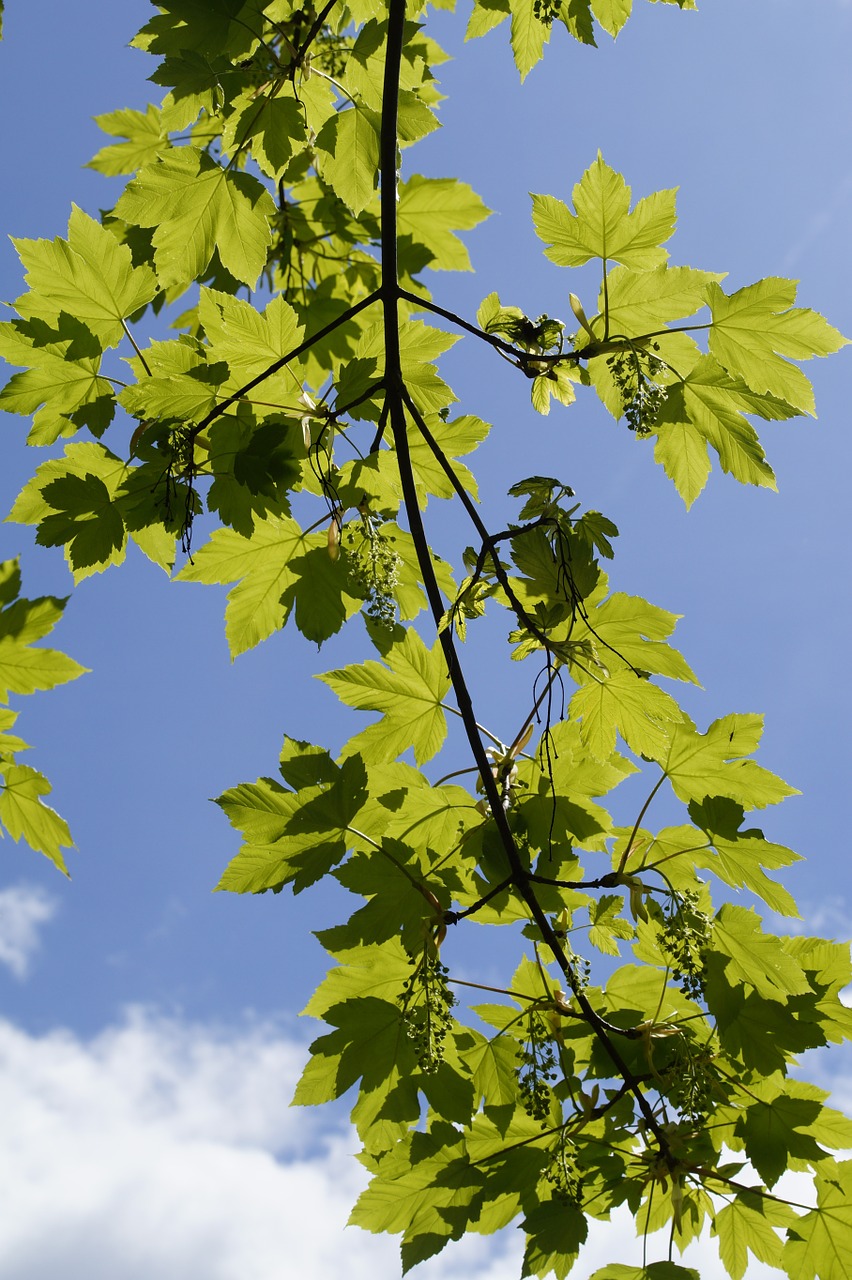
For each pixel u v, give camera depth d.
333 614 3.32
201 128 4.65
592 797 3.09
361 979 2.96
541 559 2.92
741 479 3.22
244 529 3.12
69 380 3.19
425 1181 3.13
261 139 3.31
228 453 3.12
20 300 3.15
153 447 3.04
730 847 2.98
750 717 3.09
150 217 3.20
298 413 3.17
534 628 2.89
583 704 3.15
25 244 3.12
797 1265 3.04
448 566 3.43
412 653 3.18
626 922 3.20
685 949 2.82
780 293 3.01
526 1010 3.07
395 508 3.41
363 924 2.83
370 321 4.69
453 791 3.08
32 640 2.51
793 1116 2.93
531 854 3.08
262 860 2.92
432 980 2.76
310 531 3.29
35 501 3.23
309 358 4.68
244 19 3.20
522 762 3.16
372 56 3.36
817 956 3.16
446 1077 2.92
